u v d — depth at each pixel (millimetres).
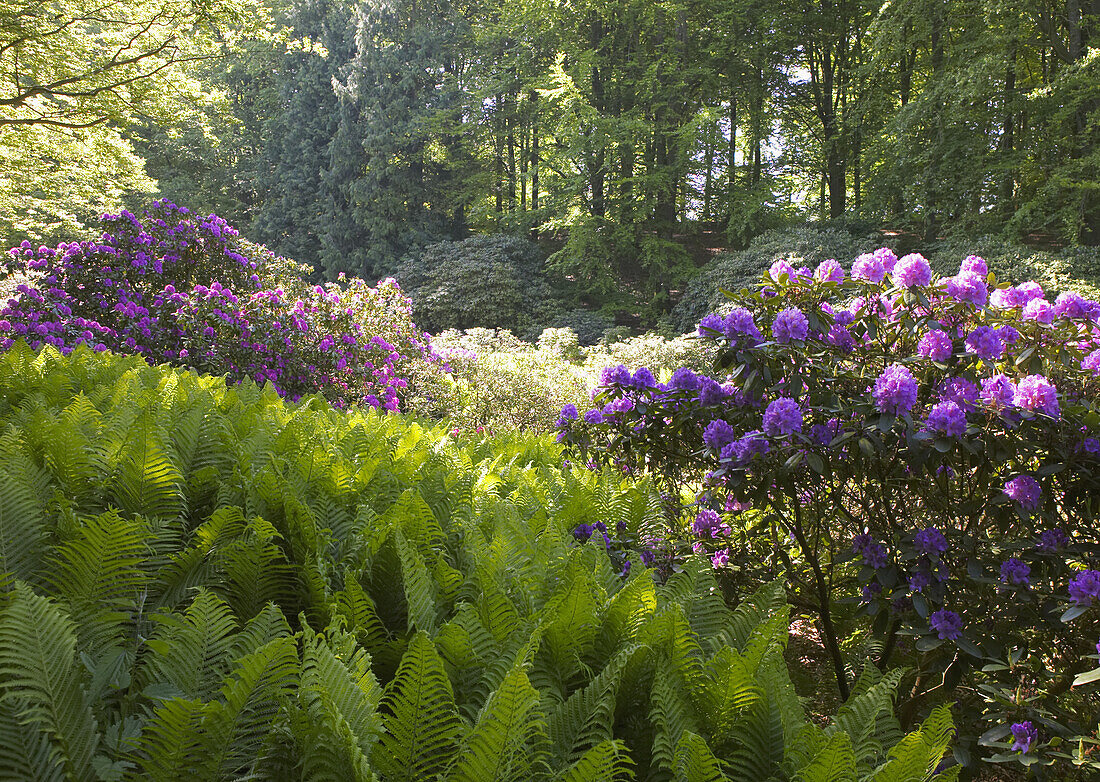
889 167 20297
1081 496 2830
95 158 13703
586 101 23062
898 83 22297
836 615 3797
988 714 2588
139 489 1995
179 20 11062
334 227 27688
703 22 25094
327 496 2328
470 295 22922
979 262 3123
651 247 22781
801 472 3070
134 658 1400
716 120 22328
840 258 17891
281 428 3010
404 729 1132
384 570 1820
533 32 26000
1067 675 2793
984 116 17500
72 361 4270
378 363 8133
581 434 4008
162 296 7418
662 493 3998
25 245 7629
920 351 3080
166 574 1718
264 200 30875
